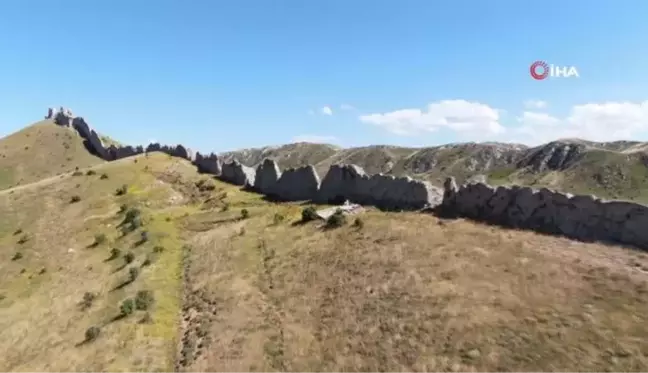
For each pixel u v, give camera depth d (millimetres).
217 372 36969
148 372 39094
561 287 38781
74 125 197625
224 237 68000
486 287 41000
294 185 87875
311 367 35594
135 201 91188
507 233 51906
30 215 89250
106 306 52094
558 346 31781
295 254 57562
